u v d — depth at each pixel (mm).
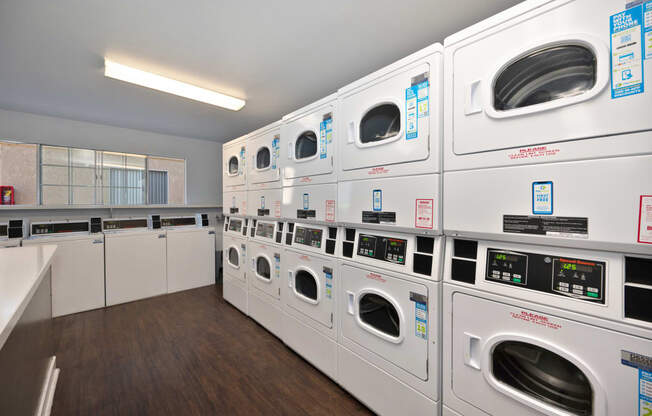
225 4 1538
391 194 1422
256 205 2756
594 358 847
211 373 1951
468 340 1134
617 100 789
